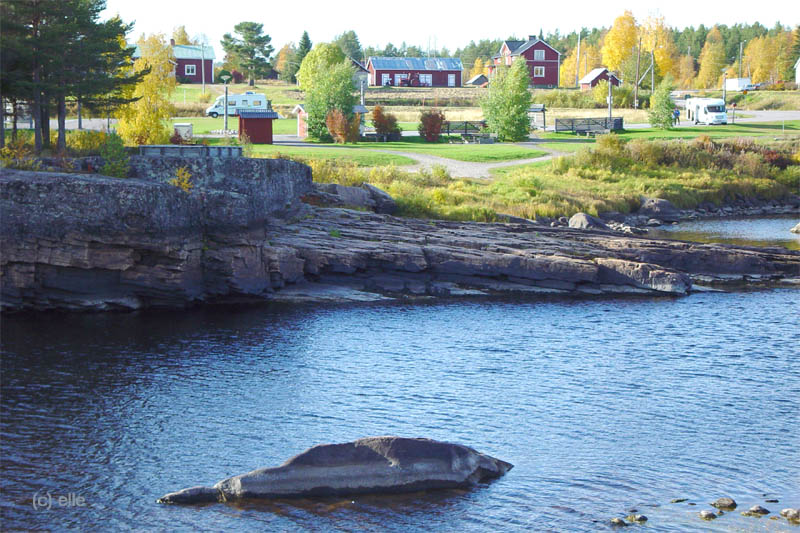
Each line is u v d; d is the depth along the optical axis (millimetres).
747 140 81062
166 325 31250
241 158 38594
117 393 23531
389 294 37188
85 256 32156
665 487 17781
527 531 15773
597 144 75500
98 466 18734
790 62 173625
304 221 42156
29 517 16344
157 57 60812
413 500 16969
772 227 57688
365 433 20828
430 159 72812
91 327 30703
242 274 35031
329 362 26922
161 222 32625
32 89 40938
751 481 18094
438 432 20922
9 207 31453
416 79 145250
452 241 40750
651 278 38062
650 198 63062
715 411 22484
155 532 15750
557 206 57000
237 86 140500
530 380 25203
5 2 39844
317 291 36688
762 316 33469
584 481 18031
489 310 34594
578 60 160625
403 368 26359
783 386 24531
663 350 28531
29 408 22156
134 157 37000
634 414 22266
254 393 23750
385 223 44062
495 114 89562
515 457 19391
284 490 17000
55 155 40594
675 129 96750
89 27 43562
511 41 154500
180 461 19094
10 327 30438
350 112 85500
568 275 38188
